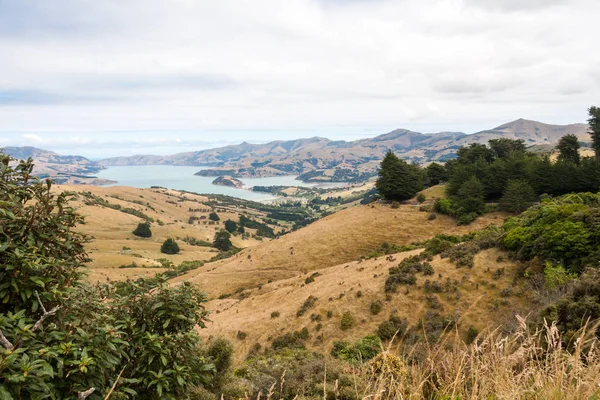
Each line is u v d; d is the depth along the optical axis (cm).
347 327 3103
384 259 4716
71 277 506
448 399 294
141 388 558
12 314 427
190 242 18000
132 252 13750
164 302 616
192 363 613
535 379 292
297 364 1816
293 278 5997
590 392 256
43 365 367
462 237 5025
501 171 7631
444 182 10069
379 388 298
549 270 2555
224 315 4544
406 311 3023
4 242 456
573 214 3056
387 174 8731
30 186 531
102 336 467
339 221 8556
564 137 8700
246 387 1196
